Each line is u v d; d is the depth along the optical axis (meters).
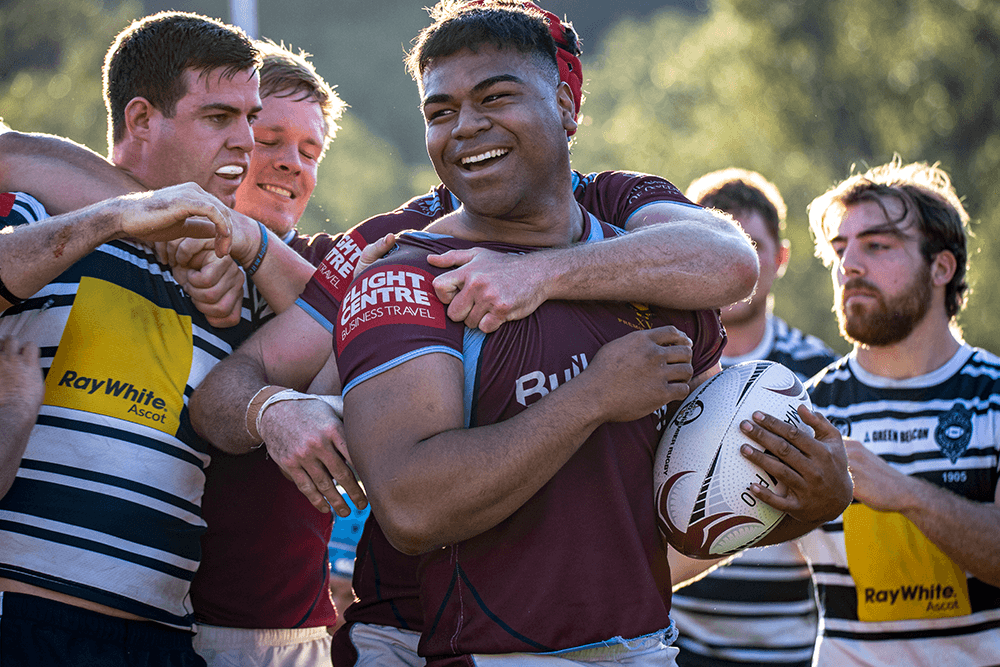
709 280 6.54
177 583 7.29
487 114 6.28
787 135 44.34
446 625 6.02
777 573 10.99
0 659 6.54
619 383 5.83
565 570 5.87
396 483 5.62
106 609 6.96
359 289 6.18
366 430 5.80
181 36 7.77
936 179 10.95
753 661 10.95
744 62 45.22
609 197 7.77
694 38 50.00
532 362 6.05
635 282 6.34
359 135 72.38
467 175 6.34
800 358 13.09
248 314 7.98
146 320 7.33
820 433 6.54
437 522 5.62
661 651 6.09
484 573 5.93
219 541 7.96
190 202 6.70
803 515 6.44
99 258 7.29
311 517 8.38
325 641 8.68
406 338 5.88
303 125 9.72
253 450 7.61
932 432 9.75
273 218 9.77
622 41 70.50
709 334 6.92
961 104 42.56
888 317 9.88
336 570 10.82
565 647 5.82
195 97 7.77
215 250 6.94
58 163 7.69
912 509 8.94
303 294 7.46
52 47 44.22
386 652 7.02
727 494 6.30
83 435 6.96
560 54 7.58
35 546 6.78
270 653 8.16
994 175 40.19
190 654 7.43
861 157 43.62
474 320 5.99
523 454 5.60
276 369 7.25
